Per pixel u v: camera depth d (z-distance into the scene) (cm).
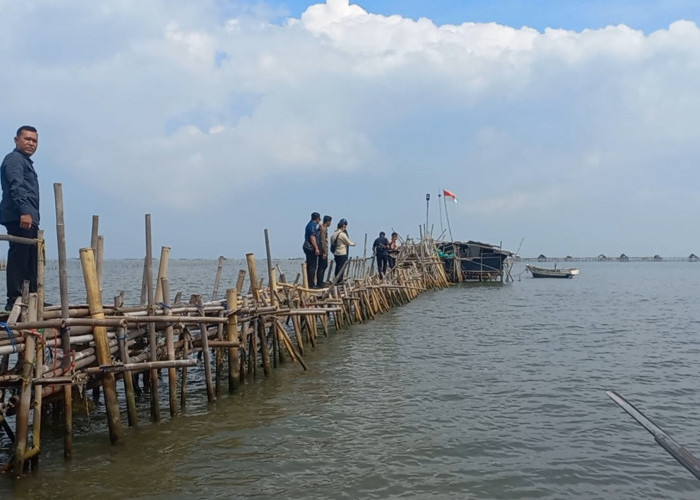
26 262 946
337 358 1559
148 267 1004
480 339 1920
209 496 702
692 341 1911
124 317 901
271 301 1391
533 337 1981
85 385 962
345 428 955
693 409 1097
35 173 966
